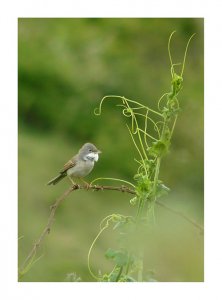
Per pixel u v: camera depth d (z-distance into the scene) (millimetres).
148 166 6320
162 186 6230
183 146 19203
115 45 21922
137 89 20812
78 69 21000
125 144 19266
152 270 6230
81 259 14031
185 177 18406
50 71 20281
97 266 13875
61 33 21875
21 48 20484
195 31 22922
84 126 19750
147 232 6086
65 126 19719
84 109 19984
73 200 16516
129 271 6281
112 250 6109
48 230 6332
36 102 19750
